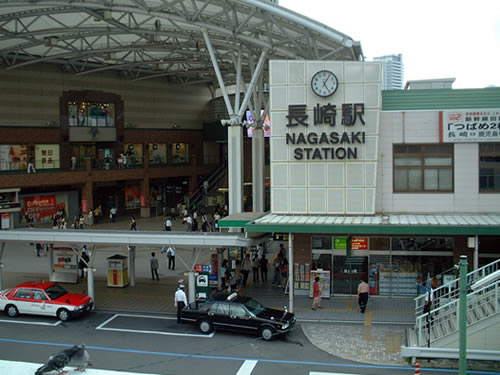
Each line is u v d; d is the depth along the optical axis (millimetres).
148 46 44750
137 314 23578
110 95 55219
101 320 22703
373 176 24156
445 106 24234
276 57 41688
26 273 32062
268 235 25906
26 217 48469
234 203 32594
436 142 24125
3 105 47219
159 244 23281
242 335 20578
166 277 30656
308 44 31391
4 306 23172
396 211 24562
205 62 52375
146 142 58969
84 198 50125
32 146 49000
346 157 24297
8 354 18594
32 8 34188
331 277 25422
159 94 60312
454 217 23359
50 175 47125
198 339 20109
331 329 20922
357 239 25141
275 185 24984
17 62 47938
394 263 24906
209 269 25047
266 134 63938
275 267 27719
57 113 50906
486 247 23875
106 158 53469
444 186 24328
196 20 31844
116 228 47469
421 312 20359
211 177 63000
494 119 23562
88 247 40500
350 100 24125
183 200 60531
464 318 13062
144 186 55938
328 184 24547
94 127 53688
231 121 32656
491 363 16891
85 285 29016
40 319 22891
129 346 19375
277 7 27531
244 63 50781
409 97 24469
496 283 17453
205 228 43688
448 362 17094
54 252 29844
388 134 24453
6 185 44312
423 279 24656
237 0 27906
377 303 24219
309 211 24766
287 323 19906
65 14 36250
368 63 23875
